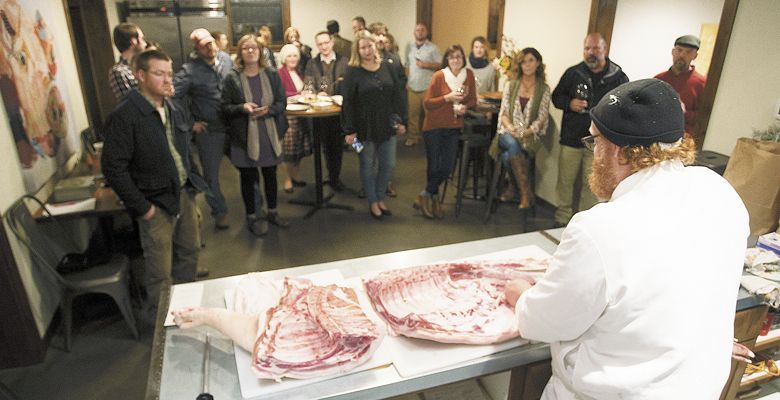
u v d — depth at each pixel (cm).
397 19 671
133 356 236
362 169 381
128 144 214
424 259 161
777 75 234
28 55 258
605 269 90
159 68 213
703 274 91
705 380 93
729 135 262
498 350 119
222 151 364
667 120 90
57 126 295
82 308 272
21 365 228
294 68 457
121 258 255
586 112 331
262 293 138
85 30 466
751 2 241
